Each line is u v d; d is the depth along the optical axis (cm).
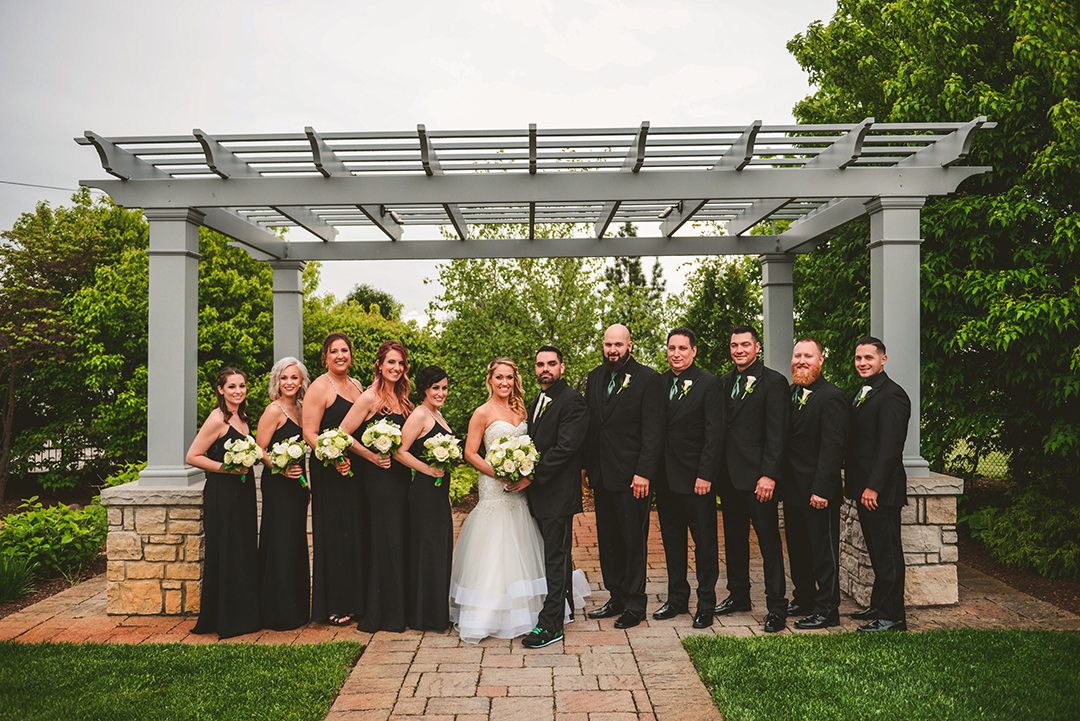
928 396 618
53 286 1161
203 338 1085
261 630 373
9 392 1011
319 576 376
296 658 324
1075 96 502
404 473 378
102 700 280
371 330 1439
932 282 561
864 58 714
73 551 520
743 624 383
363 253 645
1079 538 501
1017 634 351
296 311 657
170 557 399
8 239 1141
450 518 382
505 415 384
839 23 784
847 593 446
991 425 568
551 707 278
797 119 816
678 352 381
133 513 400
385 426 357
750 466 371
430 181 431
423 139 398
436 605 371
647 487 369
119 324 1005
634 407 372
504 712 273
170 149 398
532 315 882
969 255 574
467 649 345
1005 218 519
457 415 889
